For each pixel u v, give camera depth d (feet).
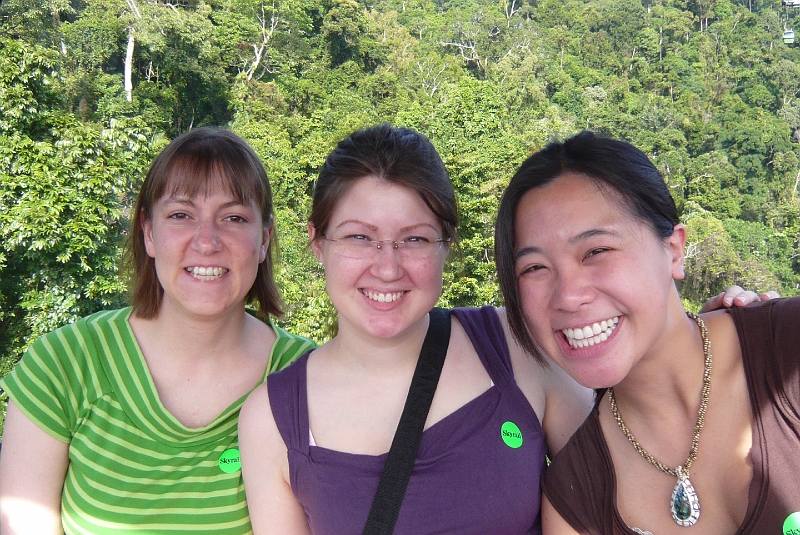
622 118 90.63
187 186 2.89
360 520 2.40
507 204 2.29
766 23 132.26
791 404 2.06
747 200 79.82
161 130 52.90
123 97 50.47
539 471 2.55
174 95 58.95
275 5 77.82
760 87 110.42
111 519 2.85
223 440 2.94
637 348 2.13
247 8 76.33
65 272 21.38
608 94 102.78
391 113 73.00
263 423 2.62
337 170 2.53
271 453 2.59
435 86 85.97
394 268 2.44
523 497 2.47
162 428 2.90
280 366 3.18
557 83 104.27
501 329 2.79
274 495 2.59
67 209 21.38
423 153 2.53
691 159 85.10
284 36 77.36
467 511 2.40
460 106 41.19
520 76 89.86
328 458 2.48
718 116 100.53
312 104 72.54
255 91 65.62
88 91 45.24
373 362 2.60
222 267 2.95
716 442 2.20
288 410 2.59
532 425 2.60
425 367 2.57
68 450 2.96
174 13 59.00
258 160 3.13
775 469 2.06
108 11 55.06
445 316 2.78
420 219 2.49
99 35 52.37
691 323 2.25
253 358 3.21
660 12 133.90
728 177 82.38
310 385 2.65
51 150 21.17
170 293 2.94
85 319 3.14
